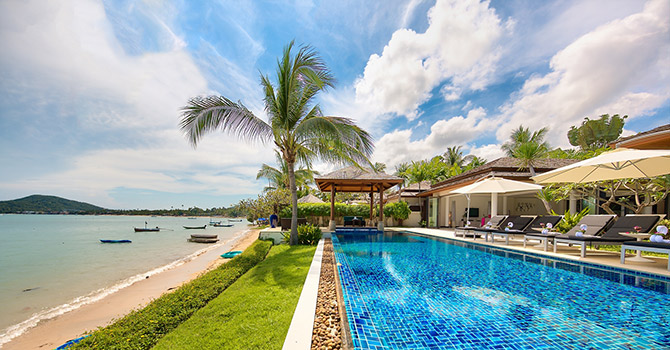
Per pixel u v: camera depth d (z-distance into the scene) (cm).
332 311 332
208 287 466
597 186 1095
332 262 636
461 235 1243
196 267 1033
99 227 4206
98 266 1123
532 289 435
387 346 251
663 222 798
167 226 4781
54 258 1330
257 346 262
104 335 295
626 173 716
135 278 904
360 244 994
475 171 1775
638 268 544
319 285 446
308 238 1010
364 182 1419
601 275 533
